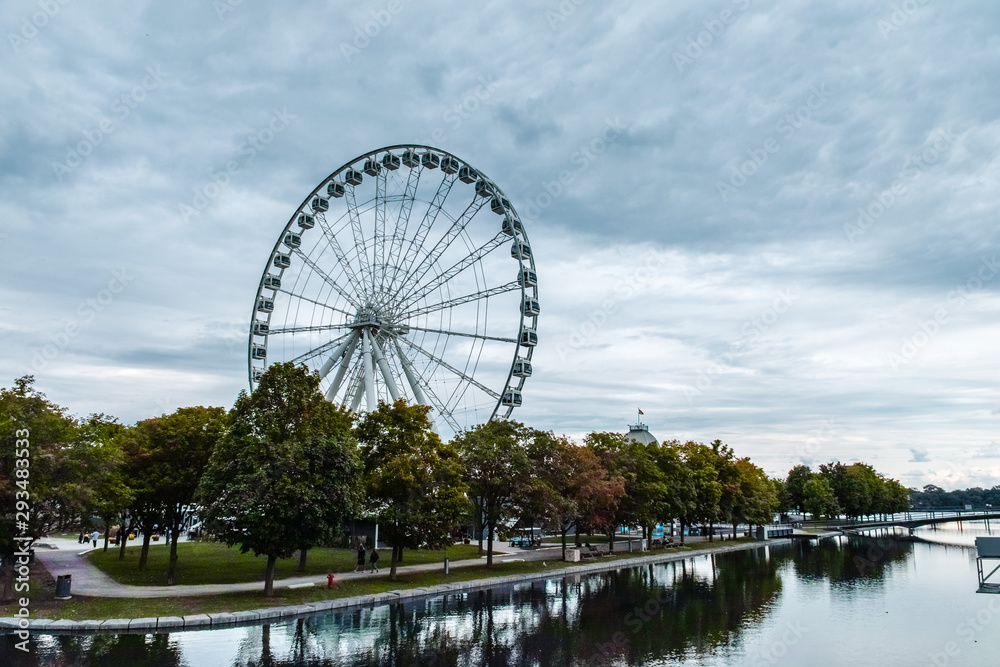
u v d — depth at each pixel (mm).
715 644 44906
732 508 140250
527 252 90000
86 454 49250
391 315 91375
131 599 49688
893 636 47875
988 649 44312
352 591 58125
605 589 68188
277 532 50500
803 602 61969
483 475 77625
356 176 95688
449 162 91500
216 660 37500
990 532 178250
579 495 87750
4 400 47062
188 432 59094
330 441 54219
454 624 49344
